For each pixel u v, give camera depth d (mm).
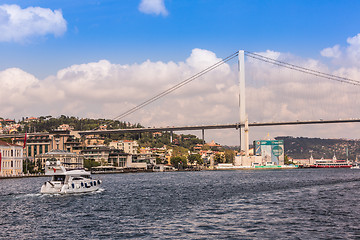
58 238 41188
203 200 70188
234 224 47062
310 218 50812
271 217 51594
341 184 111750
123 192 86750
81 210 58719
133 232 43281
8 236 42406
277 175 190250
